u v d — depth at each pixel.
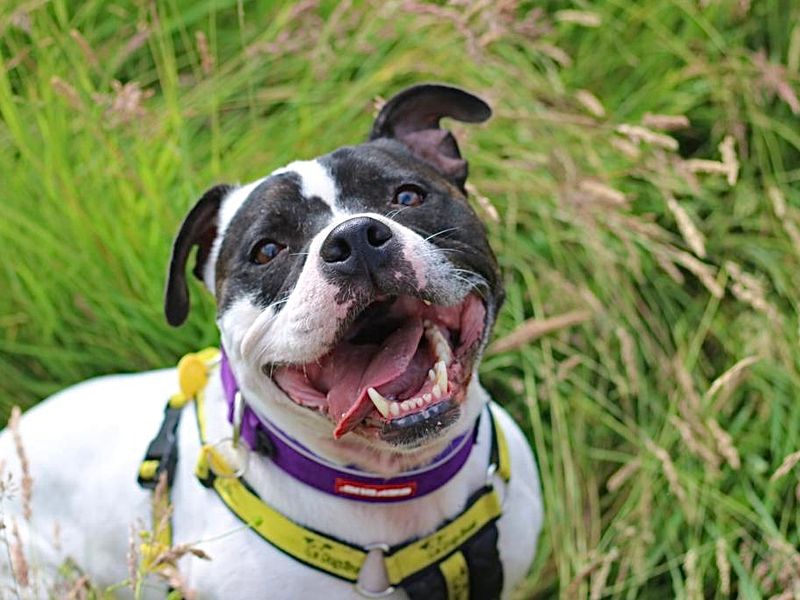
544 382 1.52
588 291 1.49
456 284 1.07
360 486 1.13
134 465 1.23
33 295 1.57
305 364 1.09
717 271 1.58
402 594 1.17
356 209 1.13
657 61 1.71
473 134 1.62
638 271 1.51
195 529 1.17
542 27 1.60
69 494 1.27
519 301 1.54
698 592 1.32
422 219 1.13
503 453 1.20
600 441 1.50
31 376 1.56
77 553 1.27
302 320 1.06
